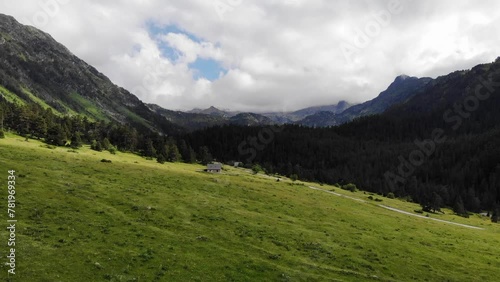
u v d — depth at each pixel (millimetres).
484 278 46719
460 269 49125
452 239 69688
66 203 52156
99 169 80688
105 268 35188
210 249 43688
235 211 63656
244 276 37906
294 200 85250
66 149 136375
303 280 39219
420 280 43750
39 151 91562
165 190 71188
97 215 49750
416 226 79938
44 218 45281
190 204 63312
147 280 34250
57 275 32688
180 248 42719
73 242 39688
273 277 38656
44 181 60500
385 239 60656
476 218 152875
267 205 73875
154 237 44906
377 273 44062
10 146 90188
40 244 37938
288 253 46406
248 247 46406
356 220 74125
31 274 32125
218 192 78938
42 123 164750
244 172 190125
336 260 46438
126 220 49656
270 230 55281
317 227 61969
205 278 36344
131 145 194875
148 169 94688
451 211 164375
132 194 63094
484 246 66438
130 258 37969
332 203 94438
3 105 186875
